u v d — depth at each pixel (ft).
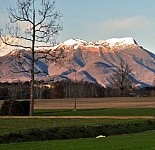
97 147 86.28
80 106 334.85
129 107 313.12
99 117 199.41
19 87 430.61
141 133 131.44
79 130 130.62
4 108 220.02
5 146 88.02
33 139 112.37
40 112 247.50
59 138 118.83
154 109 277.23
